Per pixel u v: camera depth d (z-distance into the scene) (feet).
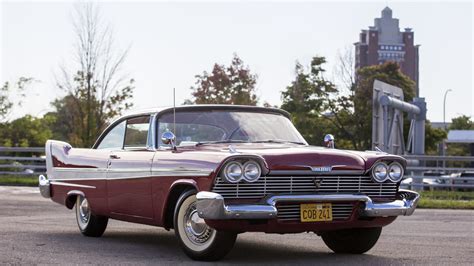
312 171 21.54
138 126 25.81
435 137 174.81
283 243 27.48
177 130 24.40
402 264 22.08
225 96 123.85
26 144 121.49
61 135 135.74
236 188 20.90
